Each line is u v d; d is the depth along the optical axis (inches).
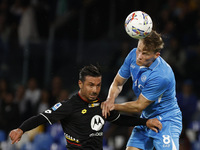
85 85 505.4
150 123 549.6
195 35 1282.0
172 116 565.0
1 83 1206.3
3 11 1422.2
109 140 941.8
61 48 1286.9
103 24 1450.5
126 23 516.1
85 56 1280.8
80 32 1363.2
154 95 539.8
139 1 1459.2
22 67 1275.8
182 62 1220.5
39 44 1286.9
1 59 1274.6
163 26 1336.1
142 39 517.3
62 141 975.0
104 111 516.4
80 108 516.1
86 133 515.5
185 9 1339.8
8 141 1003.9
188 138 927.0
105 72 1227.2
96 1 1464.1
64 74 1252.5
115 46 1279.5
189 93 1117.7
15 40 1305.4
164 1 1462.8
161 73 535.5
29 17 1370.6
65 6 1465.3
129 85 1134.4
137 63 529.0
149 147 593.9
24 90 1195.9
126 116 547.5
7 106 1131.9
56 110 506.3
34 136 1013.2
